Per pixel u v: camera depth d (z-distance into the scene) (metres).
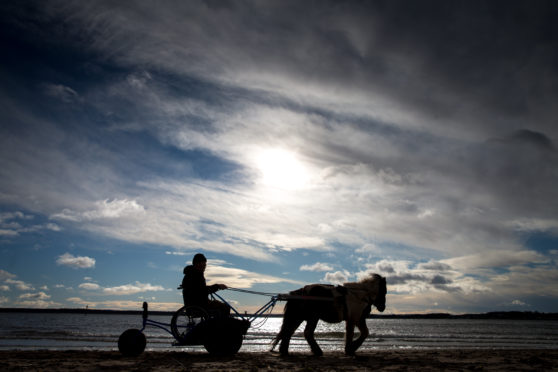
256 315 9.85
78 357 9.61
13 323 78.00
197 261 9.52
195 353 10.95
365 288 10.41
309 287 10.40
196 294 9.23
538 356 12.32
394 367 8.41
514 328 100.94
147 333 42.78
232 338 9.25
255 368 7.55
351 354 10.27
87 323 88.12
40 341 25.00
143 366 7.75
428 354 12.63
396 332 65.44
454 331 73.38
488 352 14.41
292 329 10.38
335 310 10.23
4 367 7.50
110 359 9.12
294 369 7.70
